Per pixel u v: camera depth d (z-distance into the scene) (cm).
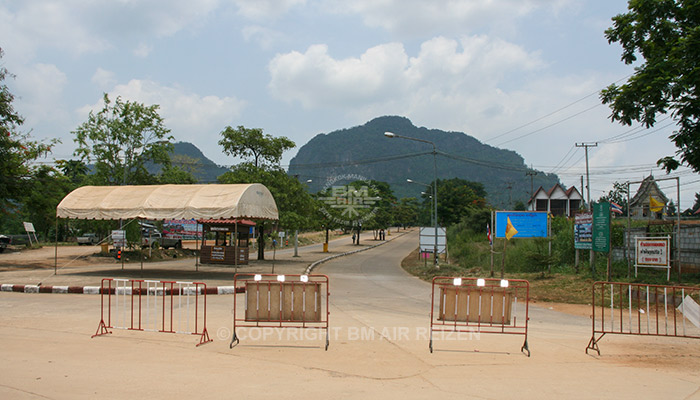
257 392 549
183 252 3838
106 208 1941
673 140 1435
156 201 1912
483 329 1012
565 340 912
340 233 9312
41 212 2933
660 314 1265
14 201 2764
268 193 2097
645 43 1495
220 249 2662
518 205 8875
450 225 6638
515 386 592
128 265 2769
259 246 3319
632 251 1956
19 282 1695
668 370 692
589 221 1927
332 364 686
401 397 539
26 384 569
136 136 3478
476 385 593
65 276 1936
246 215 1900
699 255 1599
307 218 3378
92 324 972
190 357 716
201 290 1519
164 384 576
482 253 3103
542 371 671
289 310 797
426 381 609
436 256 2816
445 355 757
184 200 1895
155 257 3375
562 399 541
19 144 2444
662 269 1759
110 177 3628
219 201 1861
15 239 5306
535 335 959
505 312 791
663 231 1811
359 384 589
